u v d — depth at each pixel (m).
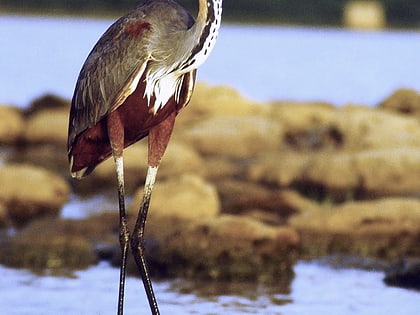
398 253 14.45
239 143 22.30
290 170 19.03
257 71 45.75
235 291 12.63
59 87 38.34
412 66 48.75
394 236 14.66
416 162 18.53
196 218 15.30
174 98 10.09
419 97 25.33
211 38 9.75
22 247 14.07
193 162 19.83
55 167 21.38
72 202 18.19
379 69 47.44
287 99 35.44
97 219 15.45
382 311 11.75
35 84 38.75
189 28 10.00
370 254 14.49
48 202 16.98
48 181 17.27
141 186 19.14
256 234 13.38
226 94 24.92
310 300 12.20
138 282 13.04
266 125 22.78
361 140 20.95
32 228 15.05
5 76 40.88
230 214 16.22
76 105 10.30
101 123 10.25
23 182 16.98
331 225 14.84
